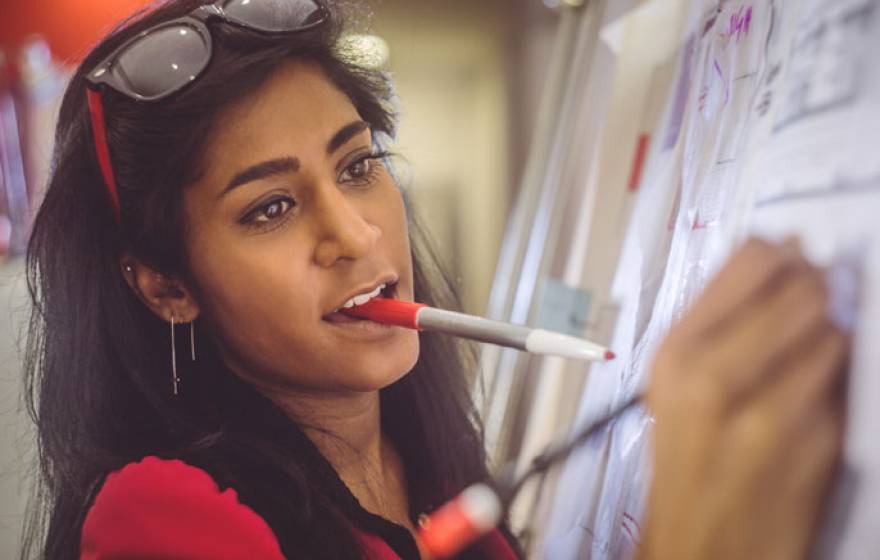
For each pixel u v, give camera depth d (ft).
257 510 2.20
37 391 2.64
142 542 2.03
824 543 1.21
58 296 2.52
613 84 3.22
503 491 1.85
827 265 1.26
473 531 1.71
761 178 1.56
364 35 2.72
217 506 2.09
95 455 2.45
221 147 2.19
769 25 1.81
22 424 3.07
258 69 2.16
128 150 2.26
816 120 1.39
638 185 2.95
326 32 2.30
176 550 2.02
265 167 2.18
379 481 2.72
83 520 2.36
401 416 2.94
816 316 1.25
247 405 2.44
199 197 2.24
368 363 2.33
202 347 2.50
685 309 1.99
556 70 3.83
